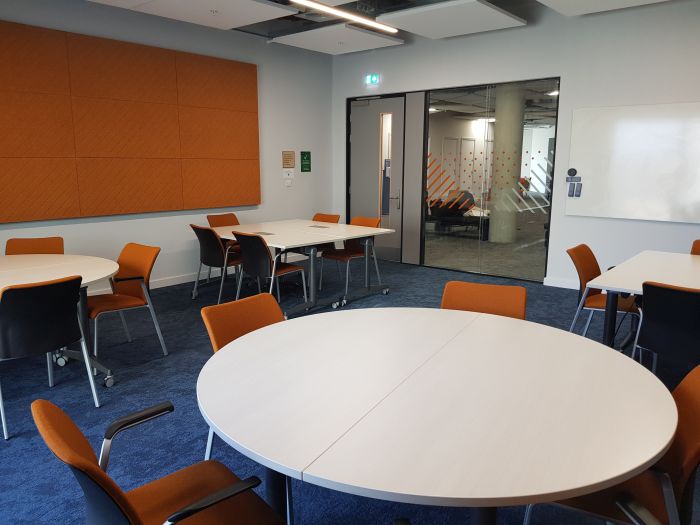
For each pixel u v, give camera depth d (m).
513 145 6.18
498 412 1.41
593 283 2.97
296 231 5.31
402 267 7.20
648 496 1.47
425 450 1.21
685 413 1.50
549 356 1.85
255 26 6.24
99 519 1.16
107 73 5.22
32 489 2.26
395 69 7.05
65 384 3.34
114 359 3.77
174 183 5.92
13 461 2.47
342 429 1.31
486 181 6.48
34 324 2.64
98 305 3.56
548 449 1.21
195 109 6.02
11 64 4.59
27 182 4.80
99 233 5.40
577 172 5.64
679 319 2.56
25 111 4.71
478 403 1.46
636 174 5.28
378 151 7.48
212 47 6.16
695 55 4.84
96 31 5.15
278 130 7.11
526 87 5.98
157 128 5.69
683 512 1.35
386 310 2.50
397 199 7.38
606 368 1.73
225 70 6.27
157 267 5.95
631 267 3.45
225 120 6.35
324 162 7.88
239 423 1.34
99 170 5.27
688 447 1.42
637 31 5.11
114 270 3.36
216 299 5.47
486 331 2.15
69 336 2.81
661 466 1.49
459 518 2.07
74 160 5.08
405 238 7.39
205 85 6.09
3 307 2.52
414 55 6.82
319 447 1.22
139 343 4.11
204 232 5.00
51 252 4.21
